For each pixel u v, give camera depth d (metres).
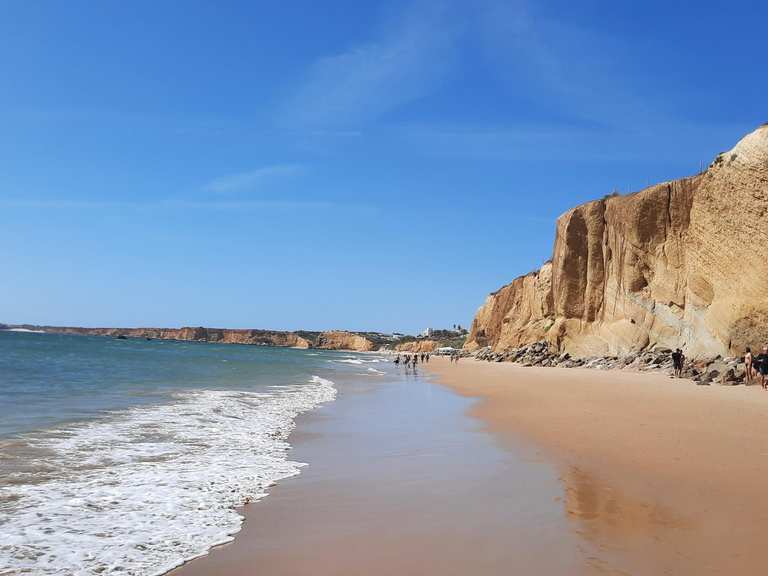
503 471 9.77
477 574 5.53
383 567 5.79
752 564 5.57
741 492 8.02
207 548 6.48
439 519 7.27
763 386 24.06
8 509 7.66
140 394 22.59
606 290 49.00
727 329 32.06
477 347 113.00
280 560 6.07
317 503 8.18
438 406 21.30
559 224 57.62
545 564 5.70
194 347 133.75
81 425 14.37
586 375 36.31
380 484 9.20
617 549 6.04
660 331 41.75
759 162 31.20
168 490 8.77
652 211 44.09
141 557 6.20
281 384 31.61
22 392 22.03
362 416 18.31
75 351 66.94
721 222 33.81
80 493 8.49
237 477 9.69
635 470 9.41
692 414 15.71
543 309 69.62
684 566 5.55
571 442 12.14
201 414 17.27
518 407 19.66
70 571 5.80
